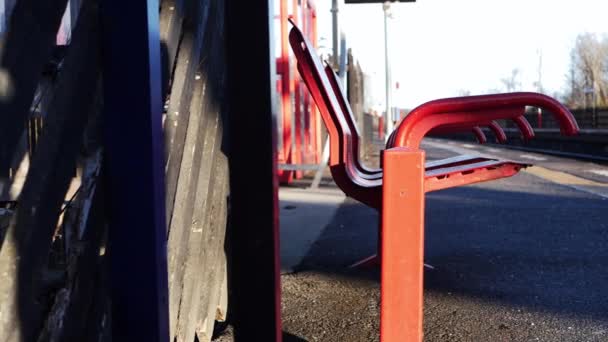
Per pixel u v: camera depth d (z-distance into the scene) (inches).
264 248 61.3
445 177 117.3
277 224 62.2
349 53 426.6
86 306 44.5
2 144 36.6
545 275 132.3
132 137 42.6
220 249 87.0
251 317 61.8
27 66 38.1
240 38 60.8
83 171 43.2
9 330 37.3
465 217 215.2
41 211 39.4
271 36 60.8
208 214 79.9
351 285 125.5
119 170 42.9
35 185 39.0
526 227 193.3
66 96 40.6
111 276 43.6
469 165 122.5
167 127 59.7
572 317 104.1
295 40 117.8
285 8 324.2
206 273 81.7
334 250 161.2
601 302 112.6
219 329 95.7
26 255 38.4
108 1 42.3
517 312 106.8
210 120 74.8
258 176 61.1
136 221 43.2
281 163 323.3
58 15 40.1
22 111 37.8
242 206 61.5
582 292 119.3
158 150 43.5
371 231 189.0
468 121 89.1
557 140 901.2
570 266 140.3
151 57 42.5
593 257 149.2
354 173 131.6
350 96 435.5
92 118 43.2
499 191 299.4
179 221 64.0
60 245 48.5
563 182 349.4
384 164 60.3
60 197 41.0
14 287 37.6
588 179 370.9
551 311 107.3
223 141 83.7
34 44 38.5
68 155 41.1
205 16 70.3
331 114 121.0
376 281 128.6
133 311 43.7
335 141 122.3
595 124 1429.6
